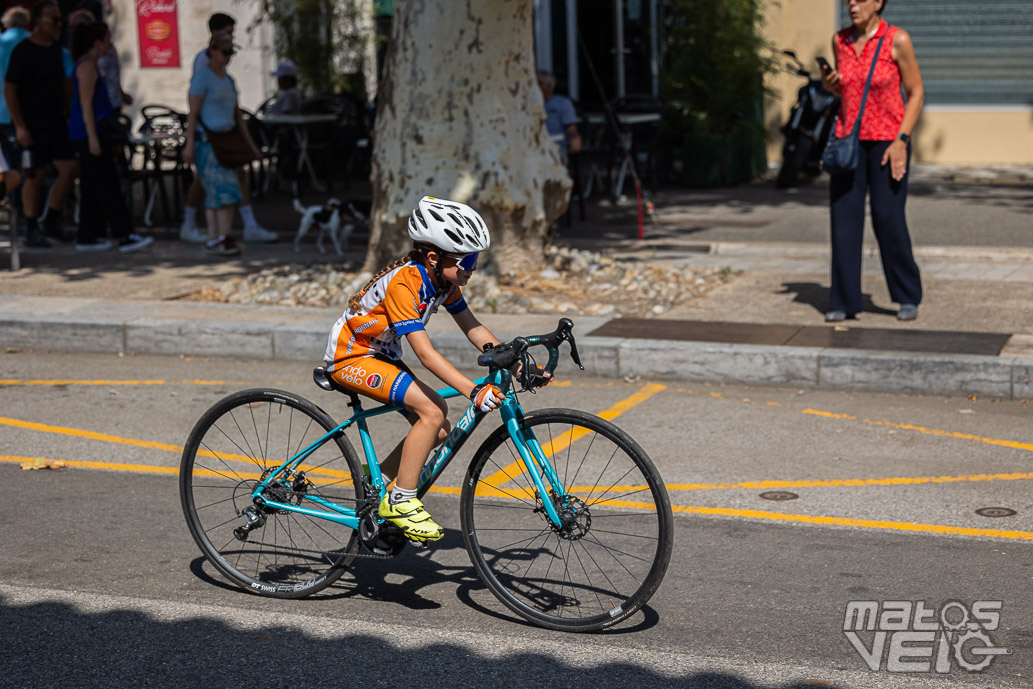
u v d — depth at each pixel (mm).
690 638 4777
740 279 11883
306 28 20484
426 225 4723
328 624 4992
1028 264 12344
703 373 8867
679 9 19906
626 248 13812
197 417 8211
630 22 21656
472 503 5078
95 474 7035
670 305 10656
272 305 10945
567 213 15711
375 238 11477
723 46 19516
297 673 4520
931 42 22594
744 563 5535
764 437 7496
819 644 4688
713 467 6934
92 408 8461
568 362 9156
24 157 13375
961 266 12273
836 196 9656
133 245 14227
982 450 7133
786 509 6227
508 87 11305
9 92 13789
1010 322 9555
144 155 17000
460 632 4902
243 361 9859
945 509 6172
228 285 11625
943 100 22734
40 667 4578
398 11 11266
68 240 15031
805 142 19672
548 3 22125
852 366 8492
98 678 4488
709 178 20188
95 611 5117
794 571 5426
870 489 6500
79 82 13656
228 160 13711
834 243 9703
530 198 11430
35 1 20484
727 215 16641
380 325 4898
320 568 5352
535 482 4898
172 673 4531
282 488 5316
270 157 18516
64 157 14312
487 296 10773
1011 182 19797
